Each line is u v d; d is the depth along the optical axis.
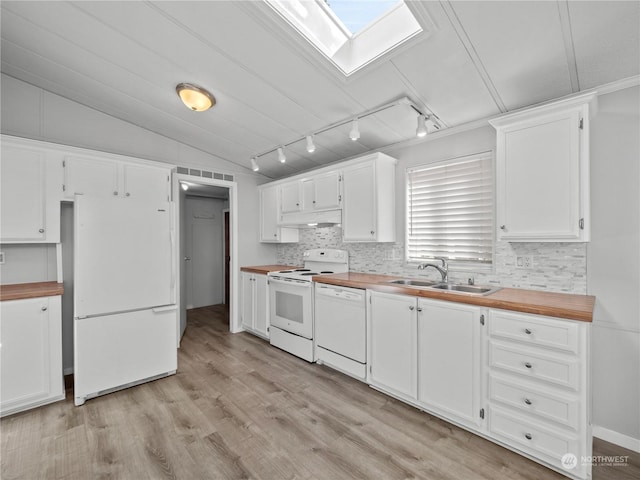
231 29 1.79
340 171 3.21
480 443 1.83
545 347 1.61
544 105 1.83
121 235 2.56
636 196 1.77
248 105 2.66
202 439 1.89
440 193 2.77
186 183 3.81
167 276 2.80
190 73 2.29
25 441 1.88
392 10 1.72
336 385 2.59
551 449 1.59
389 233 2.98
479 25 1.52
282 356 3.27
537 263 2.15
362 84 2.12
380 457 1.72
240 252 4.25
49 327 2.32
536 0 1.35
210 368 2.96
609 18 1.39
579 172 1.74
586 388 1.49
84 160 2.74
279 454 1.75
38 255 2.77
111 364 2.47
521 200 1.95
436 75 1.94
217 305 5.78
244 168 4.30
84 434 1.94
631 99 1.79
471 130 2.55
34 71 2.53
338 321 2.78
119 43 2.07
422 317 2.12
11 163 2.41
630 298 1.79
